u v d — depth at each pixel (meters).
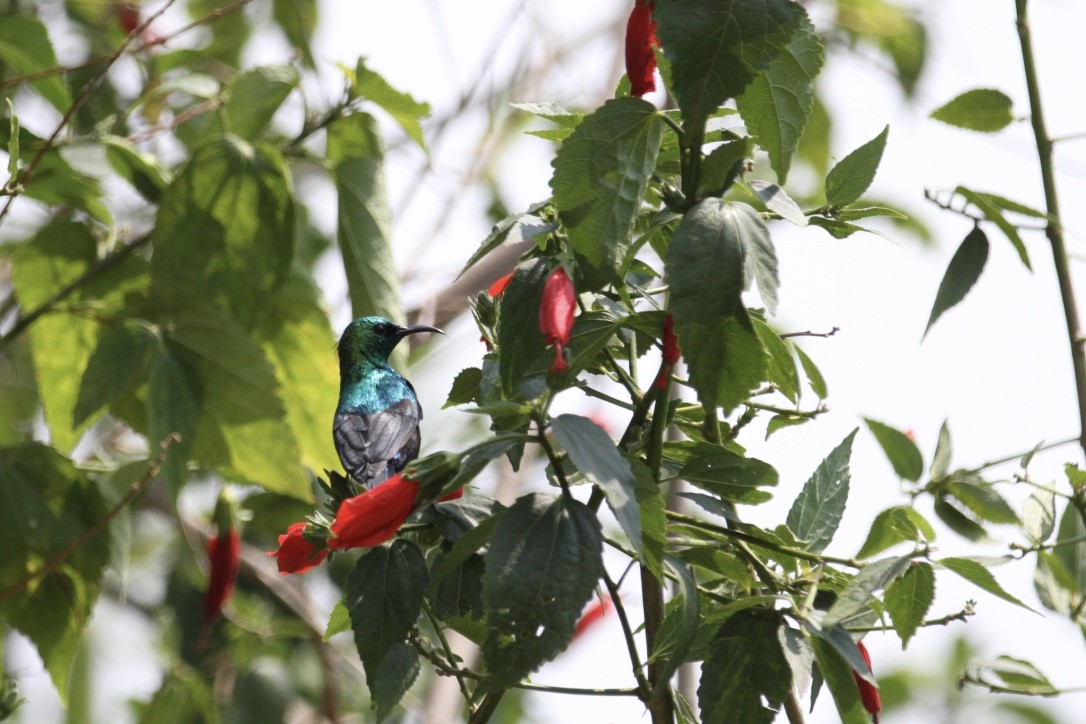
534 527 4.80
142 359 9.61
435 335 12.24
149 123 11.50
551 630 4.69
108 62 8.82
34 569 9.55
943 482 6.18
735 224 4.77
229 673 12.27
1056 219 6.34
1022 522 6.23
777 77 5.20
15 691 9.05
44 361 10.48
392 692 5.40
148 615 13.77
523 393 5.63
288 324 10.33
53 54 9.71
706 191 5.05
